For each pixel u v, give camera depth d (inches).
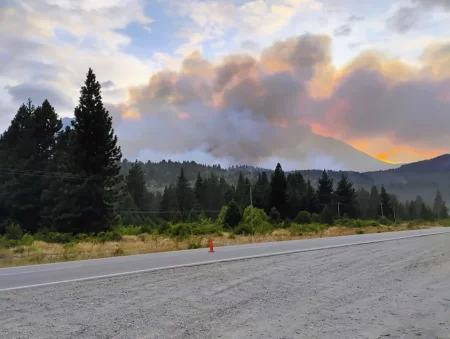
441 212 6067.9
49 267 529.7
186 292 327.3
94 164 1784.0
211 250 720.3
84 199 1723.7
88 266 522.6
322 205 3882.9
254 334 217.5
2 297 319.3
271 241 1019.9
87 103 1839.3
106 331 224.1
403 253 610.5
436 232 1277.1
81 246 1027.9
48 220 1902.1
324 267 466.9
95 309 274.2
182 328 228.5
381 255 587.5
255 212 2301.9
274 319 246.2
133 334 218.5
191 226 1822.1
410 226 1945.1
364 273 421.1
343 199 4097.0
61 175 1766.7
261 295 313.6
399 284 358.9
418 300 297.1
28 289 351.6
